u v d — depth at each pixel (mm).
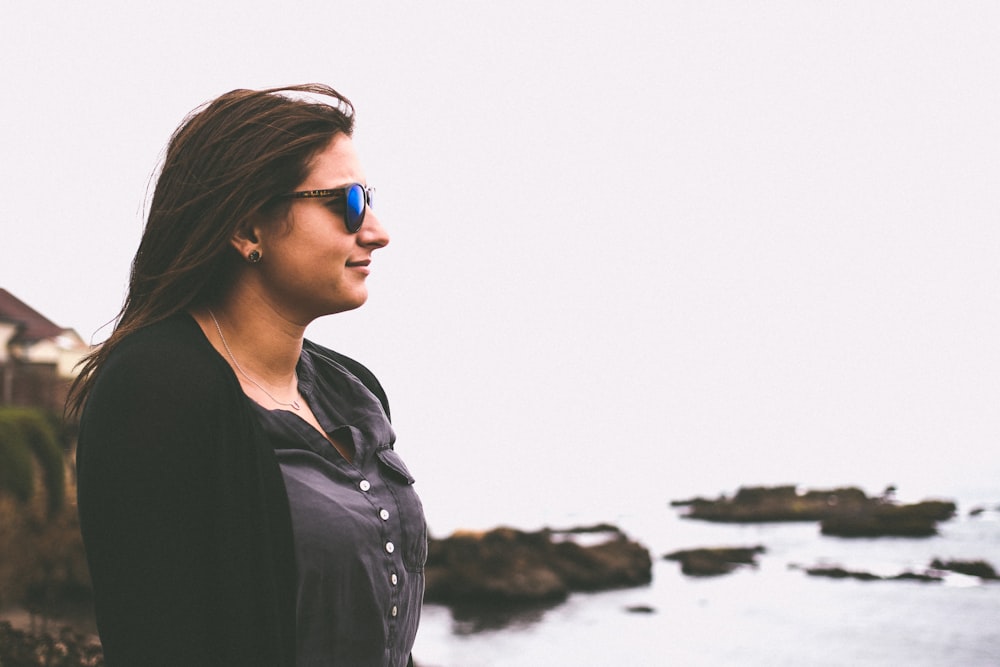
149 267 1303
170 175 1309
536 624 27328
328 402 1491
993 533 46375
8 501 18484
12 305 41000
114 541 1109
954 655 23562
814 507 57000
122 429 1131
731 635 26062
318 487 1301
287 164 1292
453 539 33938
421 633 26219
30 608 13055
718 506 59594
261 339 1367
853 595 31453
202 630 1136
